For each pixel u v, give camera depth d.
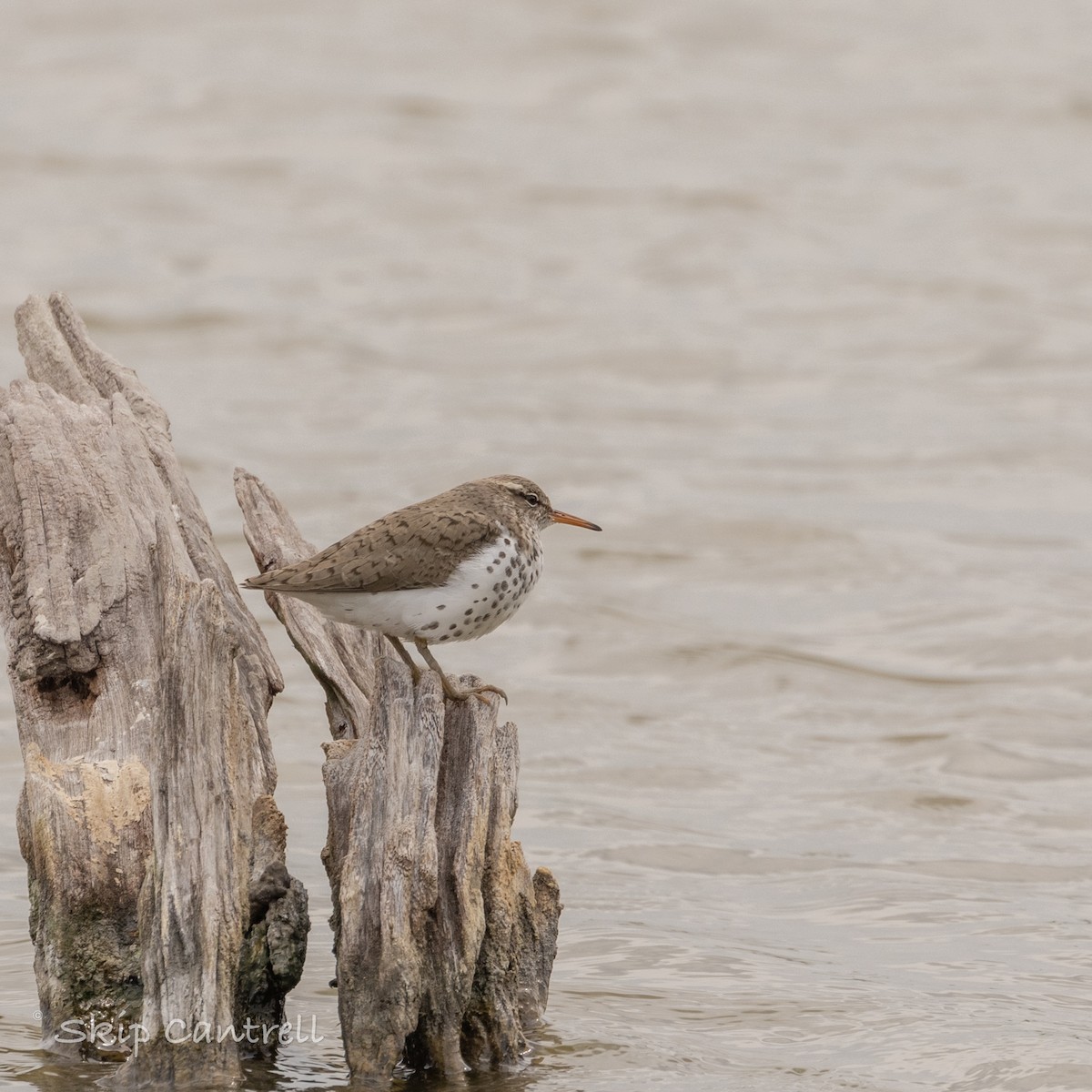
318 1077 8.88
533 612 19.73
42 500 10.09
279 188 42.41
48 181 42.19
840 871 12.73
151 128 46.28
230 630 8.98
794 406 28.50
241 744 9.16
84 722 9.48
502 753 9.53
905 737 15.96
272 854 9.09
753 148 46.34
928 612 19.59
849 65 53.38
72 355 12.02
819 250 38.41
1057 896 12.22
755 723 16.44
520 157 45.19
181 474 11.12
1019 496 23.83
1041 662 18.00
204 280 35.41
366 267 36.88
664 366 30.73
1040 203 41.84
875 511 23.19
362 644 10.89
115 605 9.71
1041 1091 9.12
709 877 12.62
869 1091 9.09
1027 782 14.77
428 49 53.31
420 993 8.79
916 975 10.80
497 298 34.81
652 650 18.56
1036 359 31.05
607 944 11.27
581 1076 9.17
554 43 53.91
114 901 8.83
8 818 13.47
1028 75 52.28
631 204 41.78
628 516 22.89
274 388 29.08
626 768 15.10
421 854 8.66
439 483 23.92
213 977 8.41
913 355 31.44
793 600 20.19
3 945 10.99
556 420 27.48
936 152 46.09
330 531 21.66
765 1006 10.26
